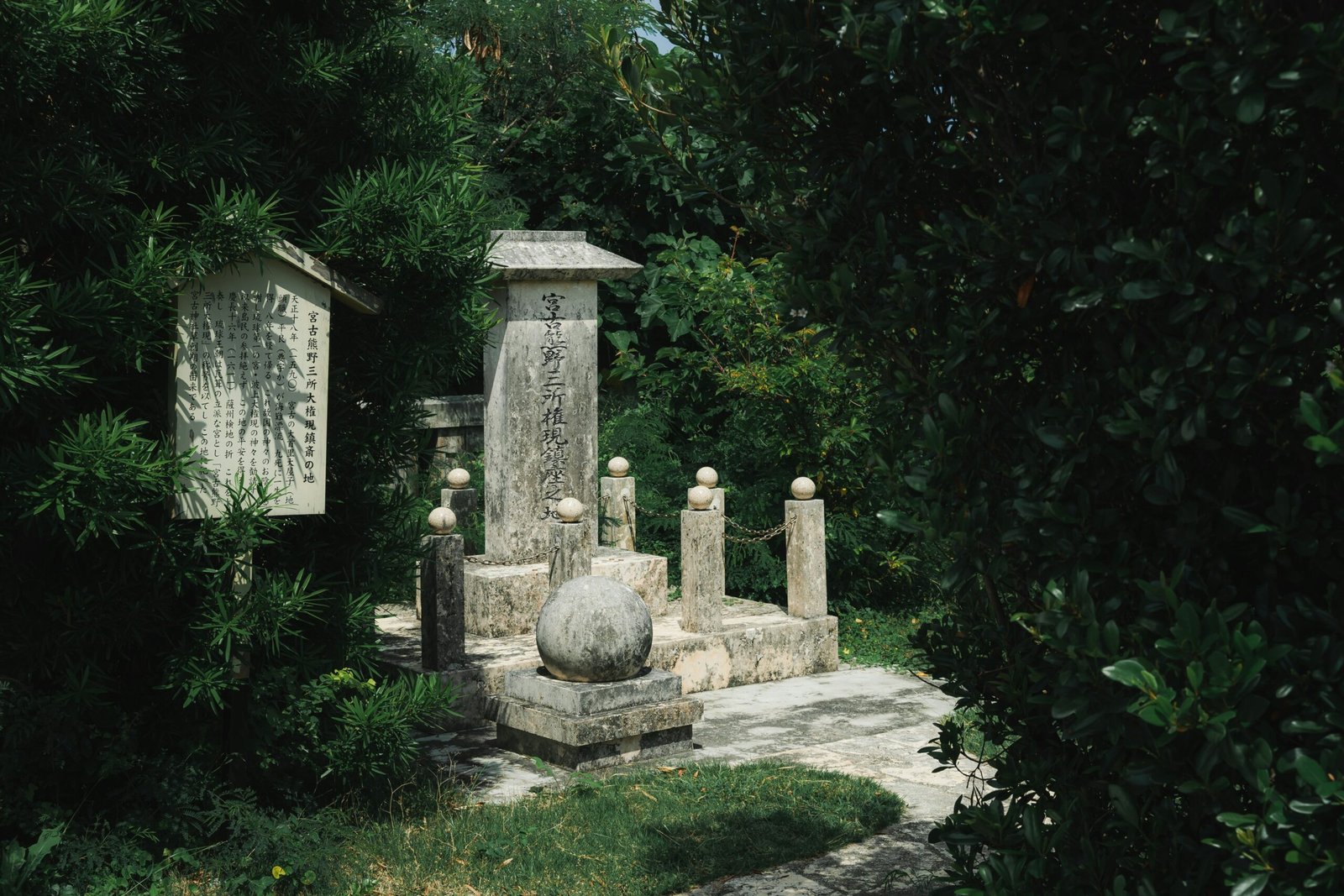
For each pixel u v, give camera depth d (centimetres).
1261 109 214
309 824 565
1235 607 220
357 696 609
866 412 1170
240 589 561
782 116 325
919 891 528
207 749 571
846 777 698
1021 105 276
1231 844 226
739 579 1192
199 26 548
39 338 507
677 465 1307
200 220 548
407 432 652
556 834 602
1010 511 278
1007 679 319
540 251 1036
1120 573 256
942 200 319
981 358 288
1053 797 321
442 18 1529
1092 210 260
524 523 1035
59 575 545
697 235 1579
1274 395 247
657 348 1589
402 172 595
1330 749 218
